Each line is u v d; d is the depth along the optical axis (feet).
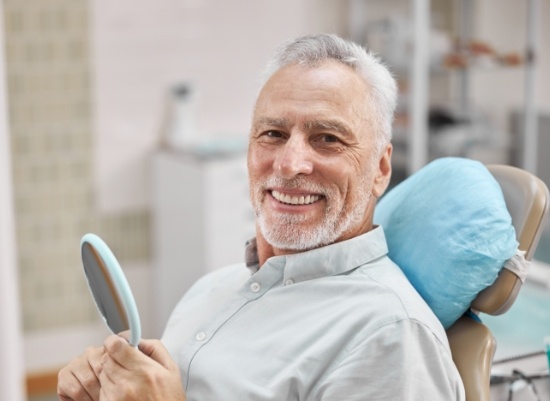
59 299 11.85
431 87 13.51
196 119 12.50
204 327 4.83
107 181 11.96
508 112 13.64
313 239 4.58
